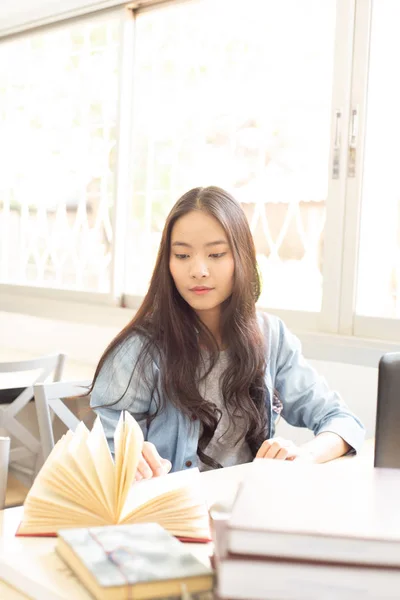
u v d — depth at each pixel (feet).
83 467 2.94
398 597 1.85
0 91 12.47
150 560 2.13
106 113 10.93
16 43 12.14
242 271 4.66
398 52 7.95
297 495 2.21
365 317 8.18
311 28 8.70
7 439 3.84
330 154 8.39
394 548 1.86
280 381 5.32
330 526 1.93
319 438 4.74
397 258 8.04
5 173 12.49
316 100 8.68
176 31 10.03
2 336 12.28
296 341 5.47
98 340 10.71
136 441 3.05
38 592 2.33
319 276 8.75
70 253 11.51
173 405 4.73
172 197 10.16
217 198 4.60
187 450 4.69
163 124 10.23
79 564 2.26
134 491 3.19
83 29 11.14
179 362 4.68
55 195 11.71
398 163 7.98
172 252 4.59
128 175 10.69
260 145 9.21
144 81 10.45
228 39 9.48
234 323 4.76
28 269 12.16
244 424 4.85
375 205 8.14
